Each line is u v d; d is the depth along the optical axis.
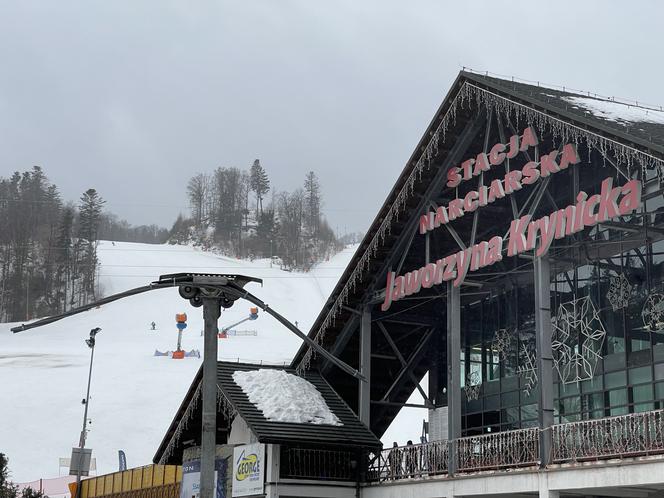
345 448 29.25
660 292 24.42
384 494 28.58
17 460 69.00
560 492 22.16
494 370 31.61
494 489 23.75
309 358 32.47
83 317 165.75
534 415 29.20
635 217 25.23
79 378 95.38
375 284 30.66
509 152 25.11
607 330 26.27
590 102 26.58
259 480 29.11
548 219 23.47
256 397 30.27
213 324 13.63
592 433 21.59
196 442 33.62
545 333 23.31
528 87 26.81
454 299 26.83
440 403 33.88
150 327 152.50
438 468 26.47
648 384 24.53
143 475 38.81
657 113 29.06
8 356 112.88
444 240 31.14
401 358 33.22
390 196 28.56
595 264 26.98
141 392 89.06
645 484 19.22
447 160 27.70
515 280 30.98
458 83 26.38
